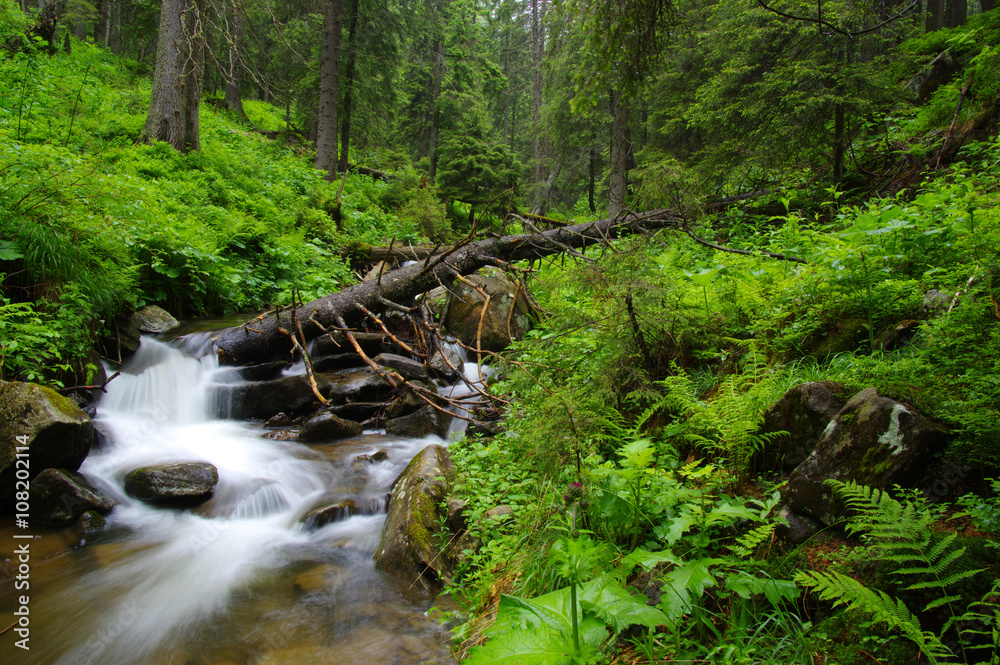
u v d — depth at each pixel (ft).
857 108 26.63
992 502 7.40
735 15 31.48
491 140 73.56
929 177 24.88
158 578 12.37
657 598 8.23
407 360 23.93
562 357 15.61
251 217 35.24
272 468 17.46
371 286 26.25
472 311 26.91
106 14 79.20
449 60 93.09
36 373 16.60
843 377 10.68
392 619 10.87
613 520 9.27
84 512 14.37
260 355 24.63
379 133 73.82
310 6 59.21
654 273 14.37
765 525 8.46
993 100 26.35
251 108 83.82
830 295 13.94
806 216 28.14
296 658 9.79
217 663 9.73
